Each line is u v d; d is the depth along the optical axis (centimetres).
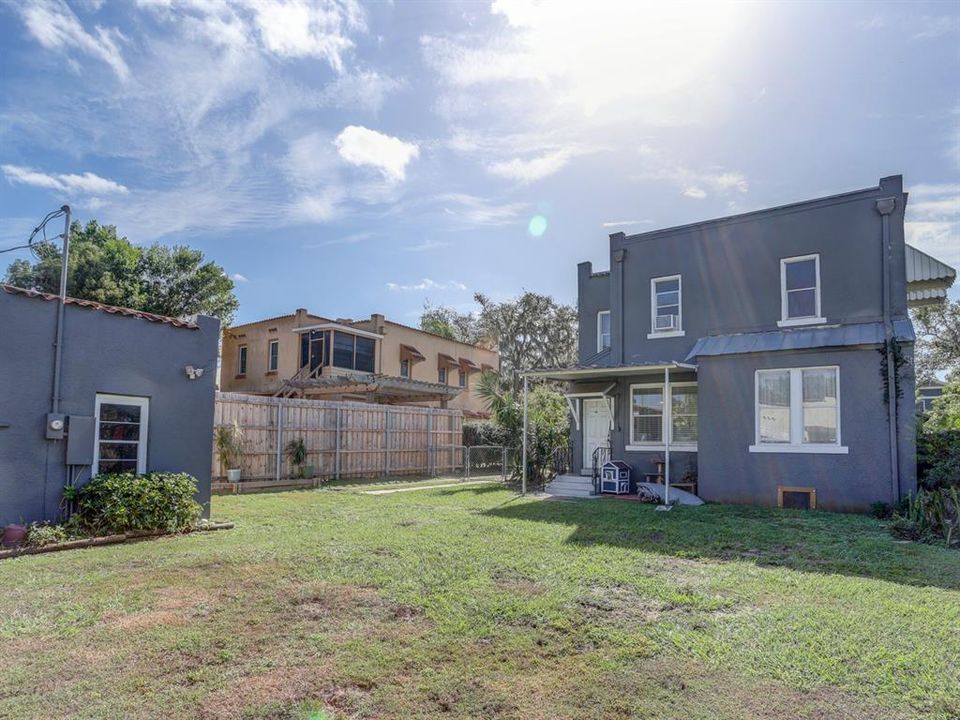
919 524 1002
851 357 1293
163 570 746
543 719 390
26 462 912
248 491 1664
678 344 1656
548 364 4572
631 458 1695
